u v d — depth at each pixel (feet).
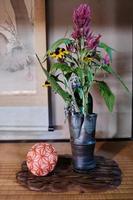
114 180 2.69
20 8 3.75
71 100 2.80
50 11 3.86
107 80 4.04
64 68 2.64
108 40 3.98
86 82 2.77
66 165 3.04
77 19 2.54
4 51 3.85
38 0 3.73
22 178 2.76
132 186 2.60
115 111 4.16
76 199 2.38
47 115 3.98
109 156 3.40
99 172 2.87
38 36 3.81
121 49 4.01
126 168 3.02
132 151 3.60
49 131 4.10
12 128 4.03
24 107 3.96
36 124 4.01
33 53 3.85
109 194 2.46
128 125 4.20
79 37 2.60
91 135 2.84
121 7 3.90
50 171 2.79
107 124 4.17
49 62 3.81
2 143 3.99
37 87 3.92
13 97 3.95
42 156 2.71
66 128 4.13
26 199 2.40
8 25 3.79
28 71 3.90
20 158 3.36
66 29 3.90
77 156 2.87
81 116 2.76
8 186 2.62
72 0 3.85
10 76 3.92
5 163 3.19
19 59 3.88
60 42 2.78
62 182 2.66
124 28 3.96
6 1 3.73
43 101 3.95
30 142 4.04
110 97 2.78
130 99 4.14
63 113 4.09
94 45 2.57
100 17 3.91
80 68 2.68
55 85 2.71
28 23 3.79
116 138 4.17
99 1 3.86
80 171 2.87
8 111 3.97
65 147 3.77
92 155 2.93
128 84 4.11
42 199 2.39
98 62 2.79
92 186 2.58
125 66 4.06
